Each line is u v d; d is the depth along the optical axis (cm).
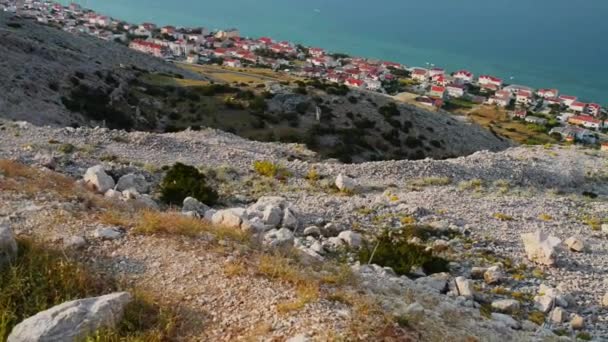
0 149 2300
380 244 1455
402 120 7156
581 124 13200
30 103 5109
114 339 725
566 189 3262
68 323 711
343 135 6278
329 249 1504
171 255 1012
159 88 7356
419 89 15262
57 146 2497
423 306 968
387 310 854
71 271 879
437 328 837
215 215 1389
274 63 16600
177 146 2895
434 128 7244
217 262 995
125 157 2550
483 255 1584
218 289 897
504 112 13388
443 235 1761
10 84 5222
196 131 3762
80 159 2322
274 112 6800
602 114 14338
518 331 1036
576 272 1504
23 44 6375
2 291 805
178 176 2073
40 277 849
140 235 1094
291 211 1788
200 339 767
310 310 822
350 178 2525
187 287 900
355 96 7500
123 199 1537
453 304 1091
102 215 1194
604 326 1182
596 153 4209
